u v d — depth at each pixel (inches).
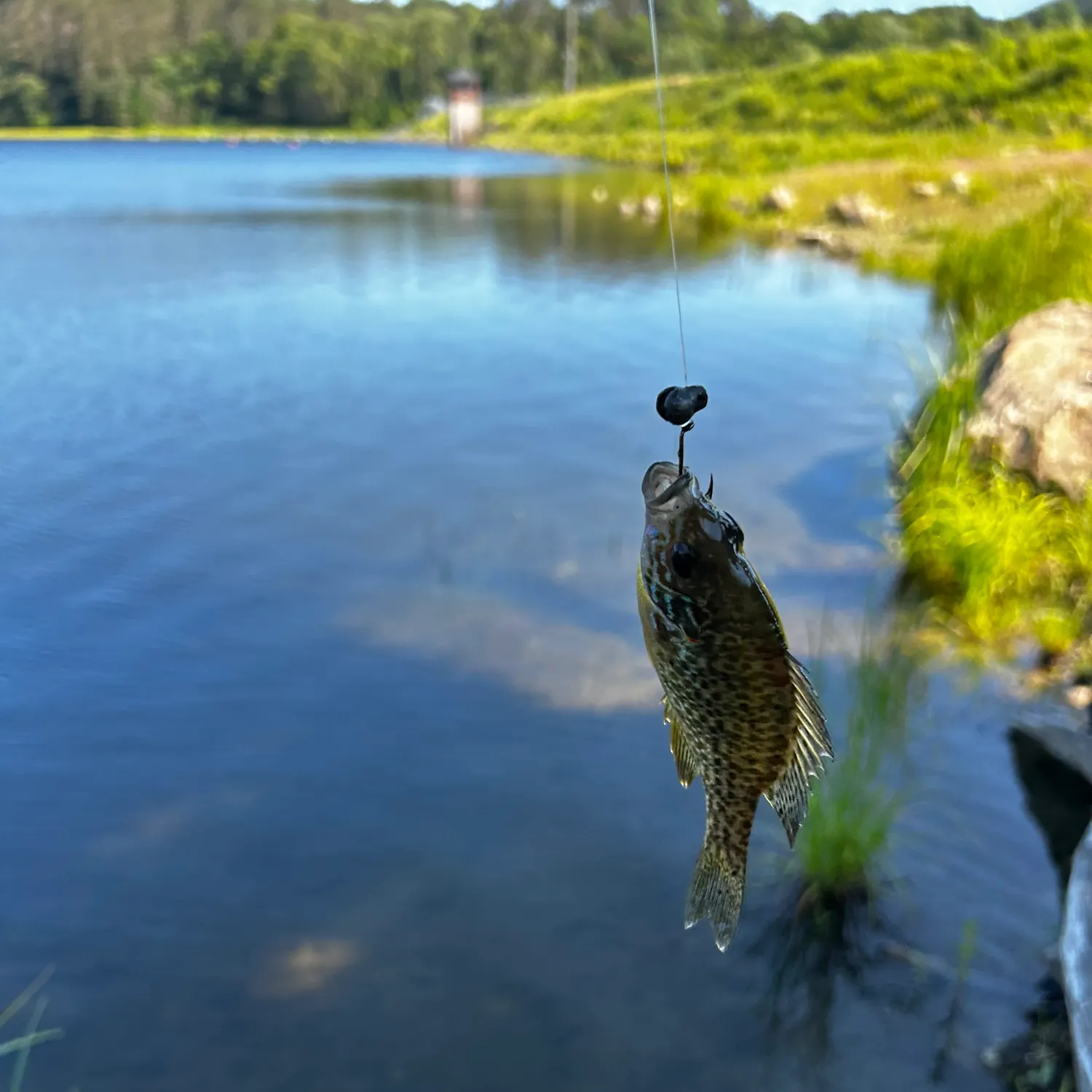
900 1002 185.2
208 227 1152.2
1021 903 203.2
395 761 249.4
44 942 201.0
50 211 1300.4
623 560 351.6
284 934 203.2
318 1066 177.8
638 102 3100.4
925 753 244.7
